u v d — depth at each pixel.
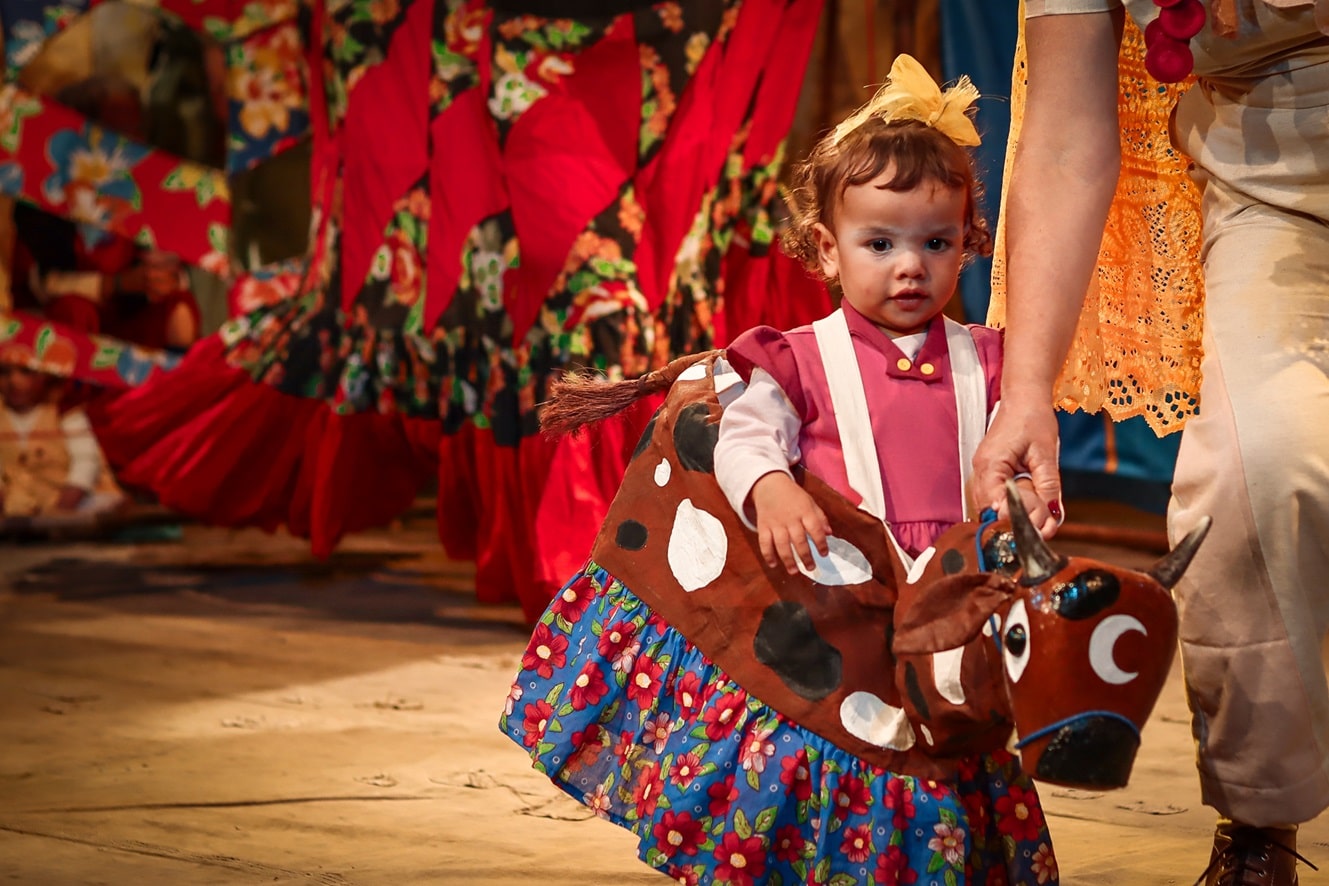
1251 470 1.83
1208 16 1.89
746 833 1.77
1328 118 1.88
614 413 2.11
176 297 6.61
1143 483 6.44
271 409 5.42
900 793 1.78
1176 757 3.16
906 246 1.89
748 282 5.03
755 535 1.88
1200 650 1.89
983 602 1.56
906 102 1.94
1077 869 2.38
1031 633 1.48
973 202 2.01
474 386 4.84
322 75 5.51
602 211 4.62
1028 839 1.85
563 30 4.68
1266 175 1.93
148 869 2.37
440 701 3.71
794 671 1.82
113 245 6.54
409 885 2.30
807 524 1.74
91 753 3.17
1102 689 1.44
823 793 1.78
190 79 6.50
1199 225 2.23
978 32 5.52
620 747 1.95
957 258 1.92
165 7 6.34
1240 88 1.95
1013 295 1.87
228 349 5.51
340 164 5.29
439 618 4.90
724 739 1.83
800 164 2.10
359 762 3.11
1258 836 1.95
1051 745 1.45
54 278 6.53
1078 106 1.94
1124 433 5.85
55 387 6.65
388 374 5.09
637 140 4.68
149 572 5.86
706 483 1.92
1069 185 1.91
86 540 6.64
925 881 1.76
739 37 4.78
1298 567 1.83
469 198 4.80
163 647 4.41
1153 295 2.25
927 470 1.87
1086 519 7.18
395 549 6.47
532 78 4.67
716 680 1.87
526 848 2.52
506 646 4.43
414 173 5.01
